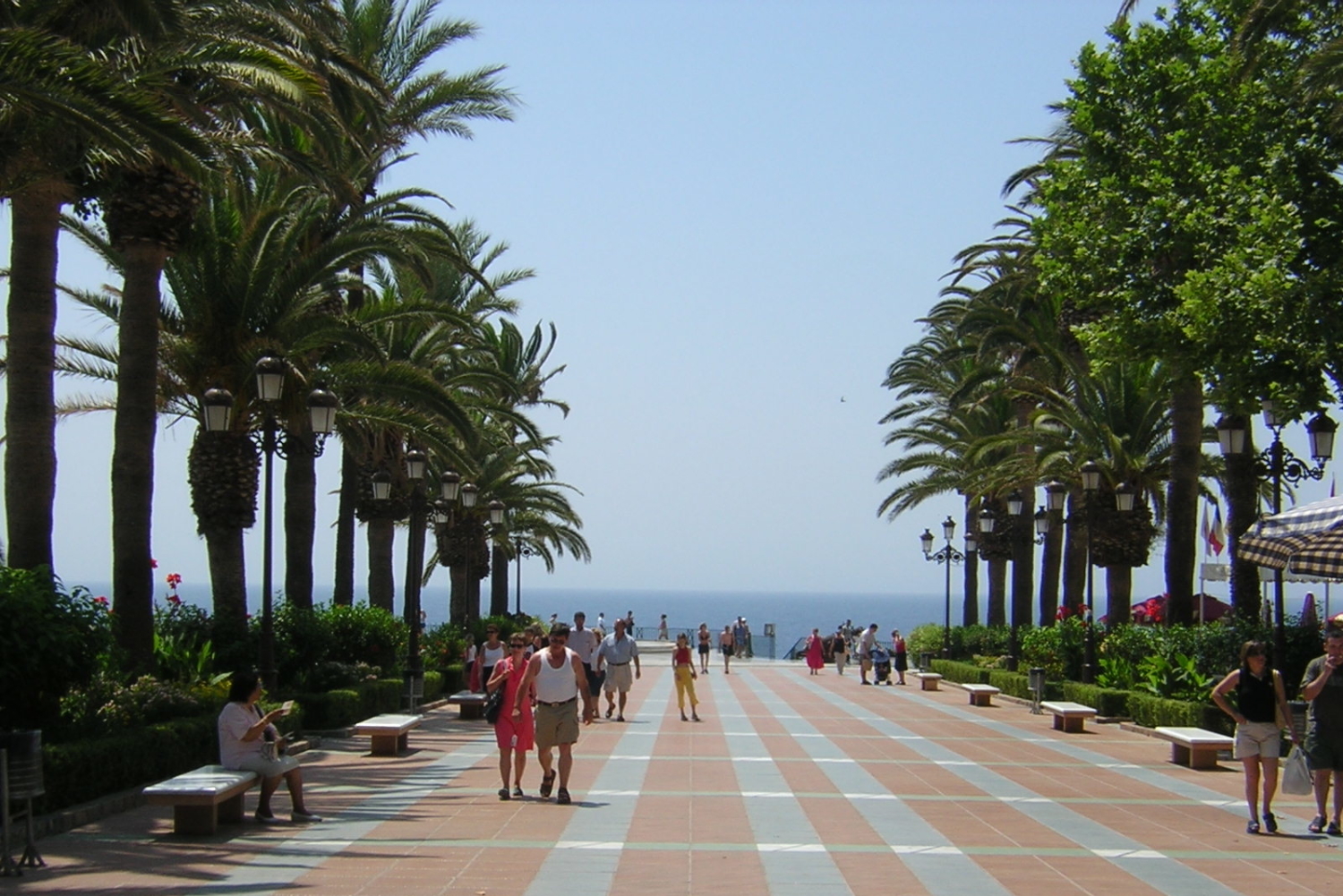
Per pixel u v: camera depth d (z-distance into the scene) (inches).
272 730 518.0
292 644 962.7
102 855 432.8
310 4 777.6
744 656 2608.3
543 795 574.9
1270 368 825.5
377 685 990.4
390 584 1445.6
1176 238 935.0
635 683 1652.3
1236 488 976.9
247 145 782.5
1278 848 473.4
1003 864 436.8
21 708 538.6
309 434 1117.1
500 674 577.6
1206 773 702.5
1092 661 1173.1
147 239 756.0
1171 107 992.2
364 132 1071.6
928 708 1229.7
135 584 748.0
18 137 600.4
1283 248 826.8
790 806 562.3
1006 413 1879.9
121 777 541.3
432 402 1012.5
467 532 1656.0
